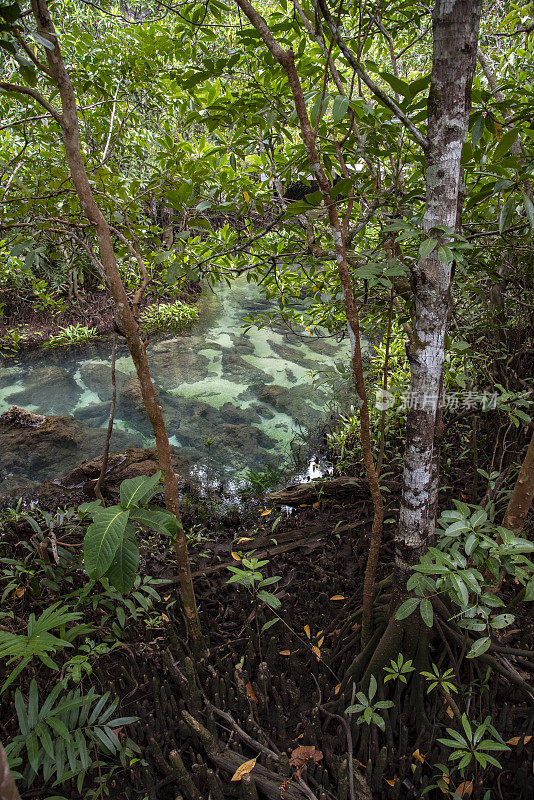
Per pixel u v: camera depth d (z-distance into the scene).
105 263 1.63
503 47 3.32
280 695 2.20
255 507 3.81
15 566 2.65
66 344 7.45
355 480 3.68
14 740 1.52
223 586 2.83
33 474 4.46
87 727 1.67
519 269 2.86
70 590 2.68
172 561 3.03
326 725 2.05
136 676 2.25
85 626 1.73
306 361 6.79
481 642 1.49
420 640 1.98
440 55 1.40
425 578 1.50
